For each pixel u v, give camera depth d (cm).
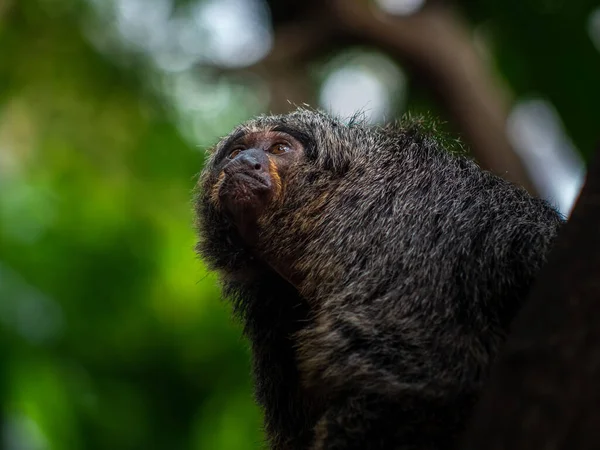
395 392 385
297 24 1084
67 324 1098
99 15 1142
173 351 1122
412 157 476
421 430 381
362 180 476
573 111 1140
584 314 273
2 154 1125
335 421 393
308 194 484
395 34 1061
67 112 1128
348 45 1091
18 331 1065
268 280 501
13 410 1031
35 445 1048
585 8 1110
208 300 1089
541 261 407
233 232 506
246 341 534
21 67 1123
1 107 1123
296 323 489
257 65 1052
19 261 1087
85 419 1099
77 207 1110
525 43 1151
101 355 1122
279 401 490
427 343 393
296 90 1051
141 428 1123
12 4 1122
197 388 1138
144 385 1138
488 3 1150
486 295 398
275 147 505
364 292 424
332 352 411
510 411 280
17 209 1105
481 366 383
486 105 1041
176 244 1095
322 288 455
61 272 1097
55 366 1091
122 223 1104
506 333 391
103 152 1125
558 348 274
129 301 1105
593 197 284
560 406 270
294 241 481
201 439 1095
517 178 1022
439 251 418
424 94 1153
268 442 496
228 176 491
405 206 448
